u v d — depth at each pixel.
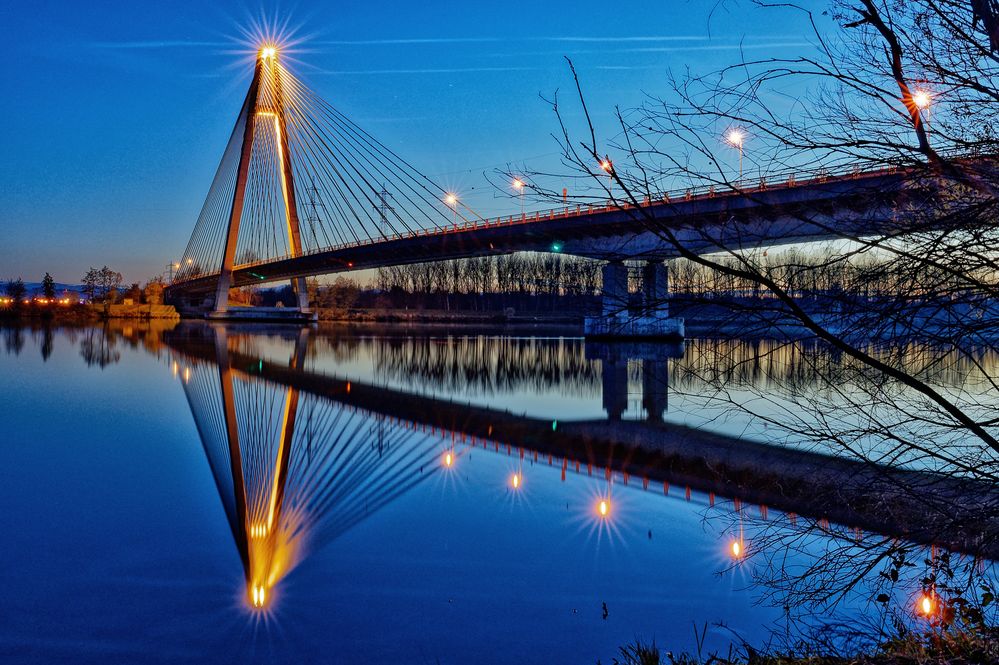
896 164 3.99
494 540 10.58
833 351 4.82
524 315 128.00
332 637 7.39
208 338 68.75
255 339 69.81
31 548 10.37
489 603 8.16
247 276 104.56
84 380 32.81
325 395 30.58
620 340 62.56
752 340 4.59
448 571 9.26
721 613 7.45
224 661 6.99
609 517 11.65
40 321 110.94
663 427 22.41
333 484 14.55
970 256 4.02
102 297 147.12
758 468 14.95
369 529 11.20
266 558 9.76
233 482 14.73
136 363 41.44
